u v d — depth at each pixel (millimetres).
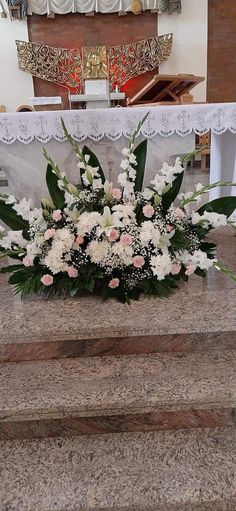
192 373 1426
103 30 7266
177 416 1354
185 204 1758
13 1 6828
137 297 1713
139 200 1754
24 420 1326
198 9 7125
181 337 1525
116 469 1221
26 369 1489
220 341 1536
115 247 1621
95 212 1661
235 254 2244
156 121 2301
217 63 7363
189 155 1828
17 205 1687
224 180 2928
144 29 7258
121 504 1114
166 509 1118
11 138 2277
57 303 1706
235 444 1294
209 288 1796
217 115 2309
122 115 2279
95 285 1736
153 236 1619
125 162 1786
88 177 1745
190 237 1751
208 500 1115
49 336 1508
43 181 2441
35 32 7215
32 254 1641
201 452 1269
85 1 7023
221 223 1736
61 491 1155
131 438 1341
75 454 1283
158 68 7402
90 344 1530
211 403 1332
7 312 1643
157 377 1414
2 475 1216
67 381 1413
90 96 6223
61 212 1731
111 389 1361
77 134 2285
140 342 1533
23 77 7367
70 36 7270
